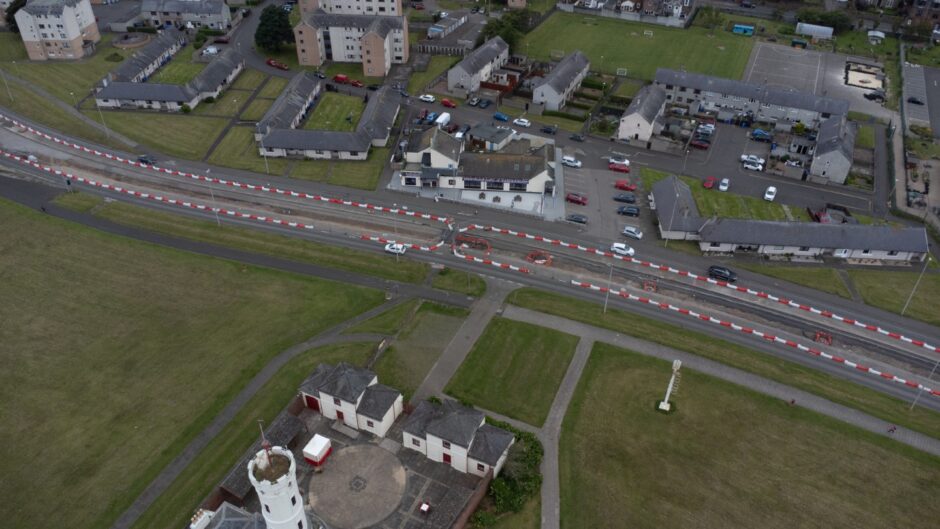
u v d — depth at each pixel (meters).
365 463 79.19
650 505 75.56
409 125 156.75
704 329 101.38
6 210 121.75
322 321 99.94
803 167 142.50
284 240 117.50
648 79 184.12
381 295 105.69
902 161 149.25
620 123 152.88
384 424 81.75
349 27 182.00
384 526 72.38
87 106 159.88
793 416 87.06
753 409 87.88
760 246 118.00
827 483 78.62
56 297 102.31
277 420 81.12
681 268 114.38
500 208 127.88
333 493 75.62
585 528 72.94
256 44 191.25
